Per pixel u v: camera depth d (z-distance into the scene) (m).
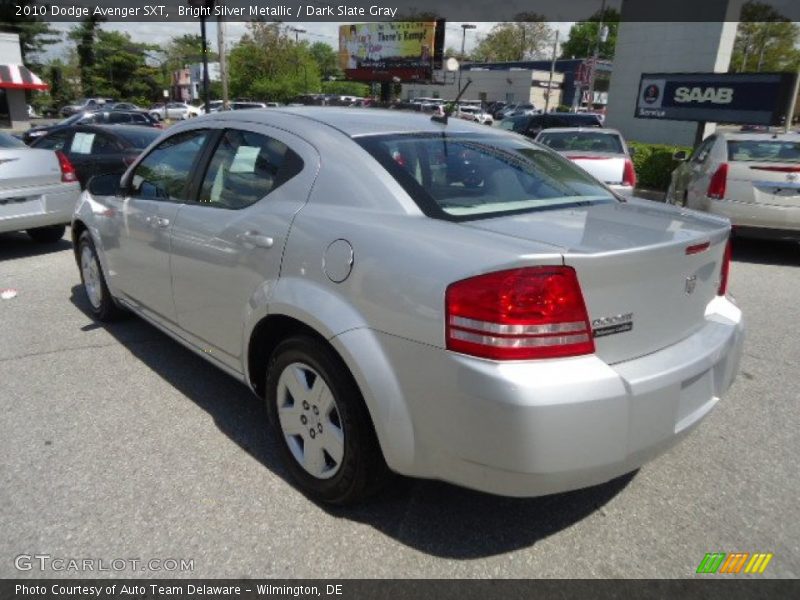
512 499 2.89
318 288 2.61
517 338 2.09
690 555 2.56
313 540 2.60
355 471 2.57
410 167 2.79
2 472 3.01
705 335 2.66
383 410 2.36
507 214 2.67
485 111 51.25
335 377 2.55
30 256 7.32
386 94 54.53
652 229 2.54
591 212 2.80
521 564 2.49
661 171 13.38
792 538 2.67
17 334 4.78
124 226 4.13
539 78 61.09
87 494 2.86
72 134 9.41
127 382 3.98
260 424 3.50
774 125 12.32
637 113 14.49
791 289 6.59
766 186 7.33
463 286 2.14
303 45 59.81
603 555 2.55
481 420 2.12
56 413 3.58
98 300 4.99
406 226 2.47
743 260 7.93
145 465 3.09
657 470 3.16
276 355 2.86
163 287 3.77
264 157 3.14
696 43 19.06
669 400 2.32
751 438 3.48
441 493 2.92
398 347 2.31
